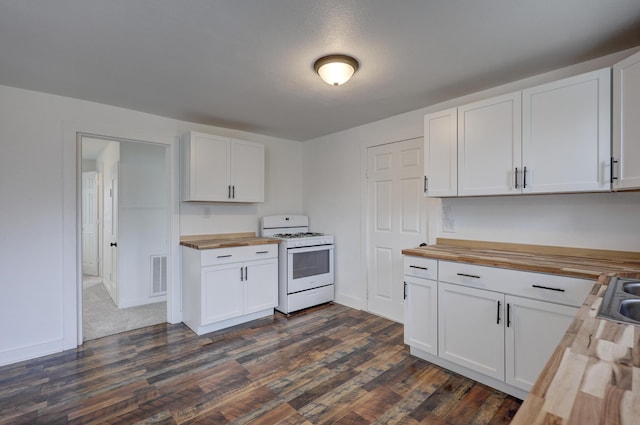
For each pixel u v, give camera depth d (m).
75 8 1.55
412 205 3.22
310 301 3.81
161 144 3.32
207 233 3.62
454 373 2.33
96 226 5.73
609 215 2.07
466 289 2.19
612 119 1.81
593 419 0.53
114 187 4.10
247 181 3.60
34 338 2.60
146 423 1.81
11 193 2.52
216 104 2.95
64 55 2.02
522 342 1.94
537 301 1.88
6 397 2.05
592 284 1.68
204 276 3.03
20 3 1.50
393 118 3.36
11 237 2.52
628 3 1.53
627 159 1.72
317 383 2.21
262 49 1.96
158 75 2.33
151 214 4.11
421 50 1.98
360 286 3.76
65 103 2.74
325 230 4.21
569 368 0.70
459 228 2.81
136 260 3.99
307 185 4.48
